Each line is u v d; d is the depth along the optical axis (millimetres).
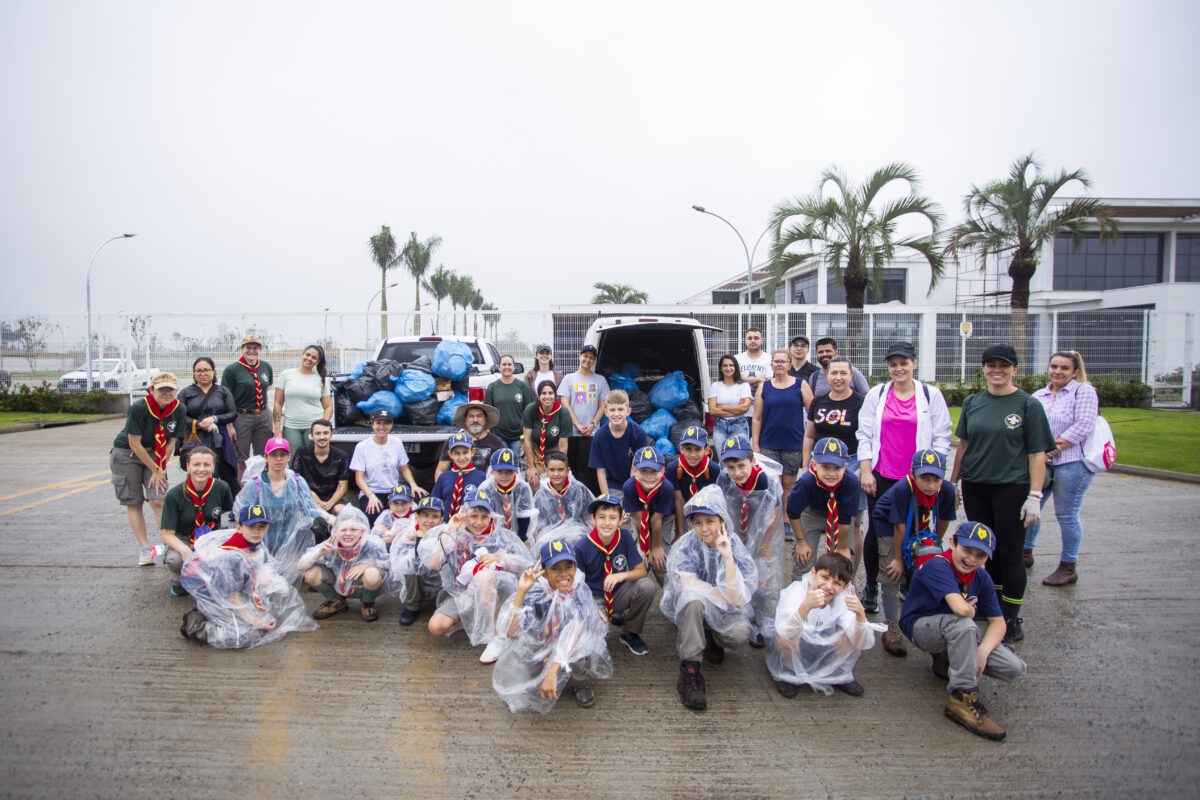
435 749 2924
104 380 17672
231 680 3496
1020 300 18875
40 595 4621
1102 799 2598
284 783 2670
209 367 5910
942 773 2770
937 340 17828
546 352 8266
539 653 3305
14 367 18109
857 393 5125
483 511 4133
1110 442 4754
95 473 9359
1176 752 2900
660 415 6598
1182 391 19453
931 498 3787
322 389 6762
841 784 2701
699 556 3730
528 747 2953
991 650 3232
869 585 4523
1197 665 3695
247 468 4762
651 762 2848
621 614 3920
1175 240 28734
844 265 18703
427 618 4418
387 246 41062
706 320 16188
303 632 4152
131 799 2555
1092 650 3875
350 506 4477
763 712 3277
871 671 3732
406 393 6605
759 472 4098
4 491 8141
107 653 3762
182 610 4375
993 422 3947
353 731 3051
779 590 4066
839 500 4008
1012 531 3895
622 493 4746
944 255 18406
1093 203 18375
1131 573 5184
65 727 3023
